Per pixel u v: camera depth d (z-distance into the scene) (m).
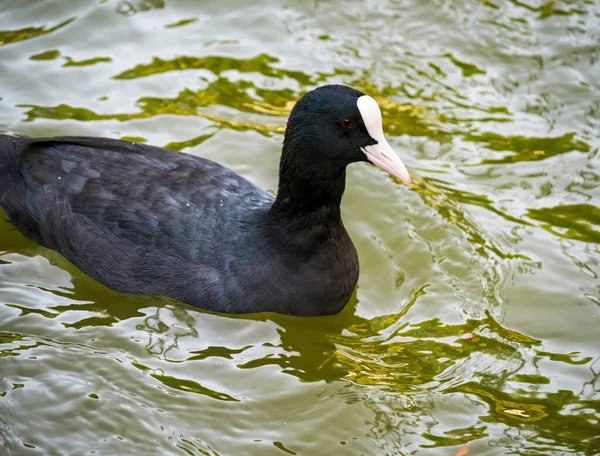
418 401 9.65
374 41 15.73
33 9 15.38
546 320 10.95
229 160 13.04
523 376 10.07
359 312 11.02
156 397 9.44
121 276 10.61
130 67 14.61
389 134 13.91
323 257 10.43
